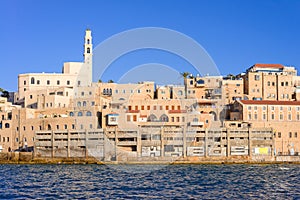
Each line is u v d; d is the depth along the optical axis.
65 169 146.88
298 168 151.88
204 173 130.00
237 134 179.00
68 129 181.00
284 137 187.38
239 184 101.06
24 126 191.00
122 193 86.25
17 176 120.94
